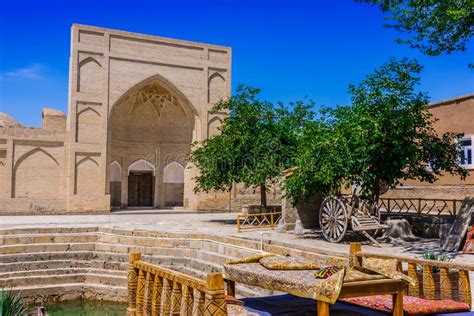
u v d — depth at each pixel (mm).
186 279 3574
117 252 10961
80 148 18203
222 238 10578
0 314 5832
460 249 8586
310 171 9719
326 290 3543
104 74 18656
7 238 10609
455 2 7988
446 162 10391
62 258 10680
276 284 3963
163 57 19609
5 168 17344
